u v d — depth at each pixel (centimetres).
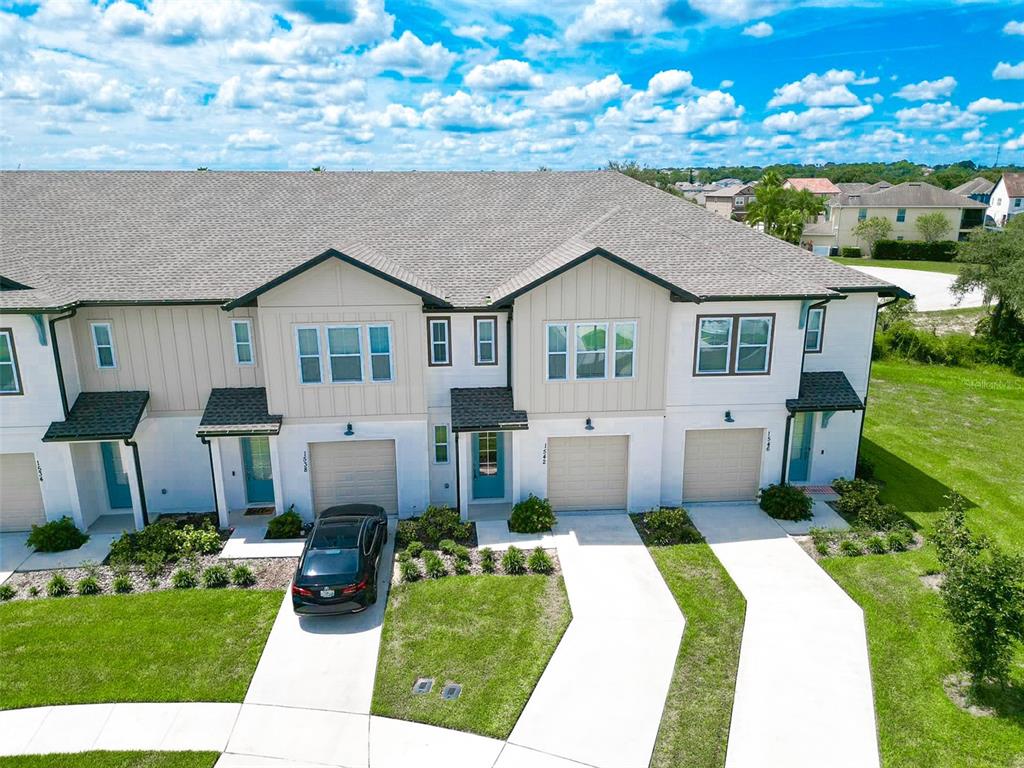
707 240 2217
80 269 1941
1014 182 9244
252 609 1505
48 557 1753
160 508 1994
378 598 1547
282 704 1216
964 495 2097
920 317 4734
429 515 1883
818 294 1881
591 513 1995
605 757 1096
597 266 1798
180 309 1869
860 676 1277
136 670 1303
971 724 1152
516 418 1872
